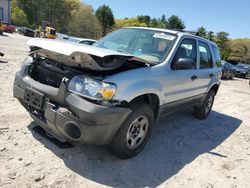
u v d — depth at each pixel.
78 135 3.37
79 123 3.25
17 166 3.37
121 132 3.60
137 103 3.71
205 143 5.20
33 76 3.87
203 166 4.23
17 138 4.02
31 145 3.89
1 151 3.62
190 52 5.19
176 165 4.11
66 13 92.31
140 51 4.63
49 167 3.45
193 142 5.13
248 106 9.93
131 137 3.83
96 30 86.81
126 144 3.74
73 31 84.88
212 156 4.65
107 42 5.03
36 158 3.60
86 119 3.21
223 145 5.28
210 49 6.27
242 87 17.31
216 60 6.62
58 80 3.55
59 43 3.54
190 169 4.07
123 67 3.70
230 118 7.54
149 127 4.05
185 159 4.35
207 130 5.99
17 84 3.92
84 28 85.06
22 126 4.43
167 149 4.58
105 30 96.06
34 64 3.88
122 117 3.45
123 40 4.96
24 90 3.77
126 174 3.60
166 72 4.28
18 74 3.97
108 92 3.29
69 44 3.53
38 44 3.67
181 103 5.09
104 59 3.32
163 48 4.59
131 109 3.56
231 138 5.78
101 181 3.37
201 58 5.74
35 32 43.25
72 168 3.51
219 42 93.69
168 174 3.81
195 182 3.75
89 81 3.32
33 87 3.66
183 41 4.88
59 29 88.00
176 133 5.40
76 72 3.46
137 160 3.99
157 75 4.05
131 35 5.02
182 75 4.69
